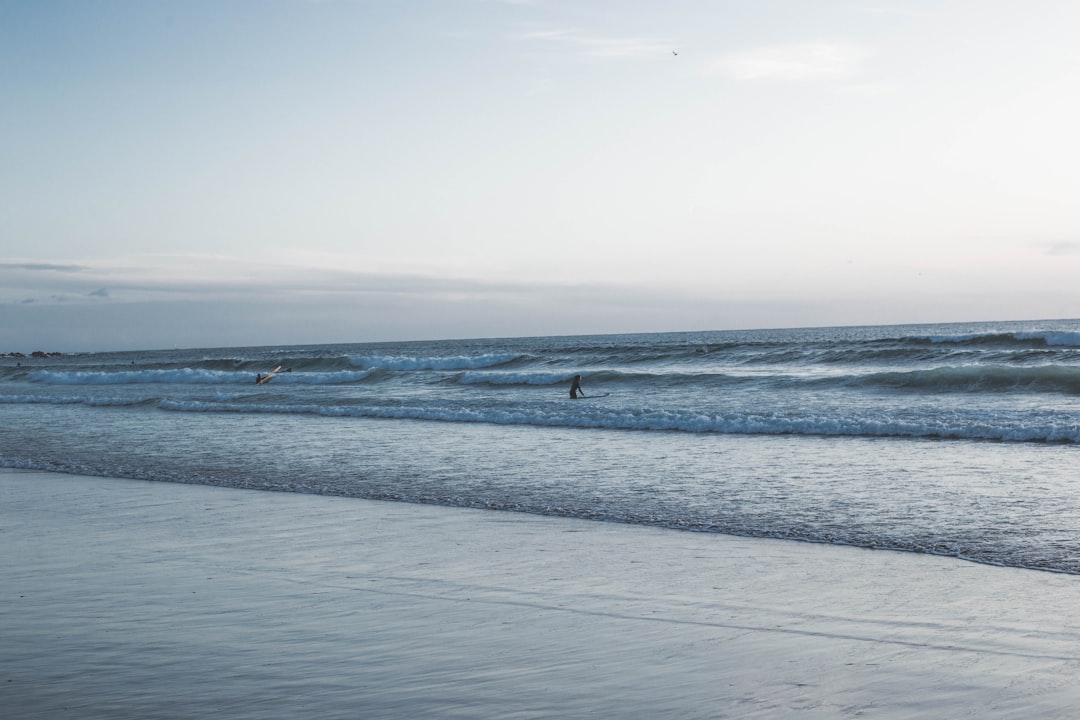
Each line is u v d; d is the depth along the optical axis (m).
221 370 63.22
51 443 19.94
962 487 11.52
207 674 4.97
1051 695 4.41
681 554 8.15
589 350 53.53
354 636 5.70
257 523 10.00
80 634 5.80
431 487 12.59
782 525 9.38
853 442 16.89
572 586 7.01
